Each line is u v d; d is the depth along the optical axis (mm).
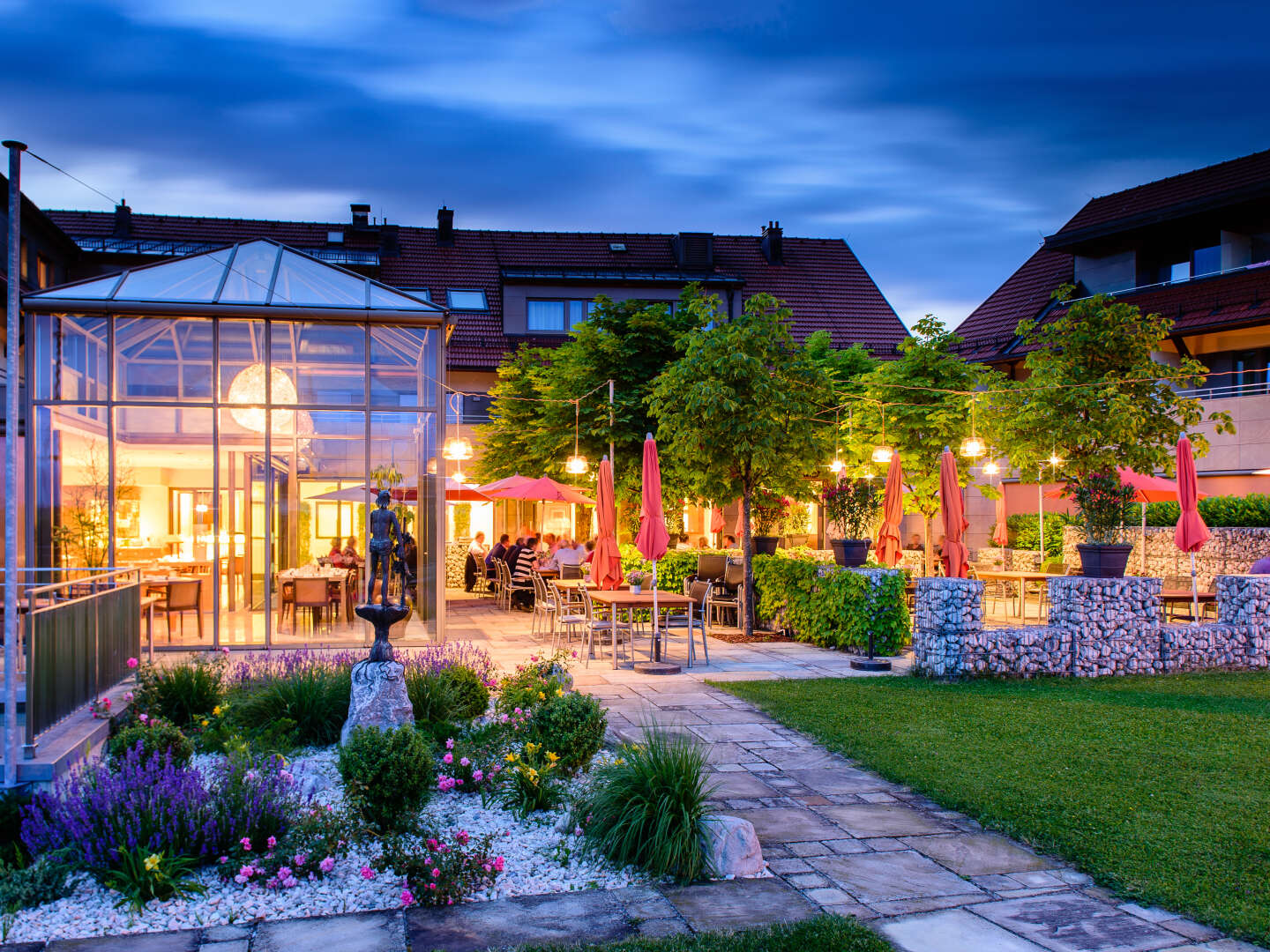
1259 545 17703
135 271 13094
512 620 16656
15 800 5262
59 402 12391
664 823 4922
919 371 19297
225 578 12805
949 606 10797
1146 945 4094
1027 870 5016
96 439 12484
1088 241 26438
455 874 4602
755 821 5820
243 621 12820
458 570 24656
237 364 12930
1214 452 21688
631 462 18516
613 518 11766
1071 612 11328
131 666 7949
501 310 27750
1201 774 6711
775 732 8164
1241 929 4207
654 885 4766
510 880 4777
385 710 6922
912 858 5191
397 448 13289
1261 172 25156
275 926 4230
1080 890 4730
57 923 4215
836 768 7035
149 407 12656
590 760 6641
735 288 28781
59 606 6617
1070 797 6160
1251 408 21016
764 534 17312
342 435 13172
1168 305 24203
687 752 5453
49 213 27672
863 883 4816
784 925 4230
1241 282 22891
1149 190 28203
